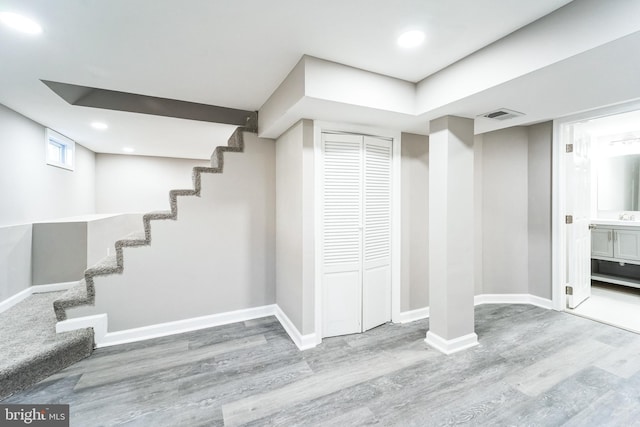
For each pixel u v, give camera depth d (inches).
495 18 55.3
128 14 54.1
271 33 60.6
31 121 114.0
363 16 54.8
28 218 115.3
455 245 87.4
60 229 123.2
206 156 195.0
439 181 87.7
